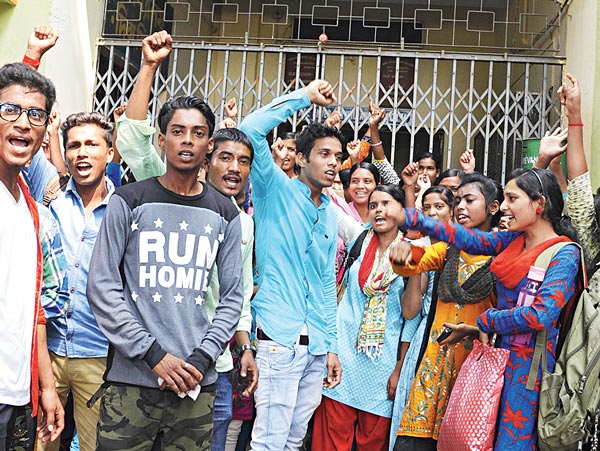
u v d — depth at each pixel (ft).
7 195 8.66
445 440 11.05
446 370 12.37
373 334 13.67
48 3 20.34
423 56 20.95
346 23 29.32
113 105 21.93
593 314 10.48
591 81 19.29
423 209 14.60
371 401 13.64
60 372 11.46
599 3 19.04
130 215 9.20
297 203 12.35
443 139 28.32
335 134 12.52
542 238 10.75
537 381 10.50
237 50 21.49
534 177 10.66
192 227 9.27
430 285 13.85
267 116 11.98
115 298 8.96
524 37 25.91
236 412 13.02
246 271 11.76
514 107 20.98
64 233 11.75
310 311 12.44
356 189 16.07
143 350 8.76
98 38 22.67
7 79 8.71
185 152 9.33
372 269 13.88
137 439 9.03
